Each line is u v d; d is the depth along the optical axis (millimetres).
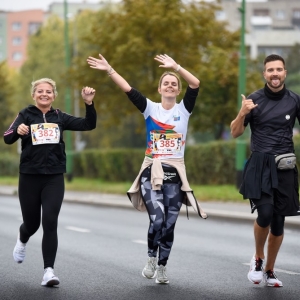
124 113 51188
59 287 12969
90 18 109562
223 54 48250
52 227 12922
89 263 15930
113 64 48062
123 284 13258
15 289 12805
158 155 13008
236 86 47812
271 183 12367
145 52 47219
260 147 12500
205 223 25953
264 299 11789
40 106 13086
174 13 47594
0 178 69938
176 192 13008
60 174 13055
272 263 13000
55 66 109875
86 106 13188
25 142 12953
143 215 29859
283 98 12508
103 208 34188
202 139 106125
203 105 48594
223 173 44969
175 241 20297
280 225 12742
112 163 55531
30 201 13094
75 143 100375
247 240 20531
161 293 12344
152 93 47500
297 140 38531
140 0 48250
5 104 77812
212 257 16938
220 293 12320
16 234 22156
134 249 18469
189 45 49031
